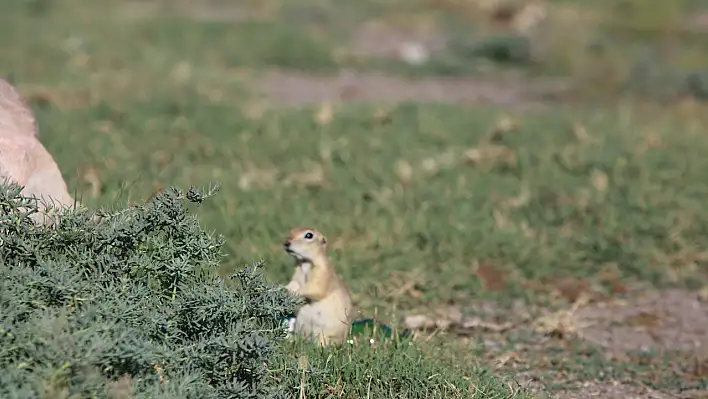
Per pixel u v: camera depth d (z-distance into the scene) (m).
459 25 44.94
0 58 32.28
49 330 9.00
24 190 12.94
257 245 16.70
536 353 14.50
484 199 20.56
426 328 14.94
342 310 13.27
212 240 10.82
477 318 15.59
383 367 11.94
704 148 24.88
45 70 31.09
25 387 8.56
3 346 8.90
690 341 15.40
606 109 30.06
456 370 12.44
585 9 44.56
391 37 42.12
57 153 20.70
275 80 33.19
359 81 33.88
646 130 26.30
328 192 20.33
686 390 13.52
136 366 9.35
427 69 36.00
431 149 23.98
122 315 9.72
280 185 20.55
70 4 45.25
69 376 8.80
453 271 17.00
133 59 33.97
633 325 15.89
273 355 10.73
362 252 17.20
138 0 48.22
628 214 20.02
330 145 23.83
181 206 10.72
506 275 17.38
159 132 24.36
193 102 27.81
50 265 9.84
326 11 46.44
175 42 37.41
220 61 34.97
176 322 10.14
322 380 11.41
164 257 10.48
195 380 9.70
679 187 21.83
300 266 13.39
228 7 47.72
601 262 18.19
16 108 13.89
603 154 23.64
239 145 23.48
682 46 38.69
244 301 10.39
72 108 26.11
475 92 32.66
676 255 18.53
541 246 18.47
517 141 24.86
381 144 24.19
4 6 43.12
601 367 14.10
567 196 20.94
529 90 33.16
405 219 19.02
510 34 40.00
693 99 31.39
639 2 41.09
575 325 15.45
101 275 10.21
